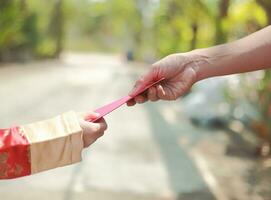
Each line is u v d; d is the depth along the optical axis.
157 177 6.31
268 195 5.73
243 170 6.87
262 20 8.99
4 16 22.45
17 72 23.83
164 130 10.09
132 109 13.12
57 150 1.53
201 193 5.73
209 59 1.71
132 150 7.82
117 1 61.16
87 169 6.38
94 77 24.78
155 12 29.20
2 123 9.91
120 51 73.19
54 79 21.67
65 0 46.88
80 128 1.55
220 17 10.86
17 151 1.51
